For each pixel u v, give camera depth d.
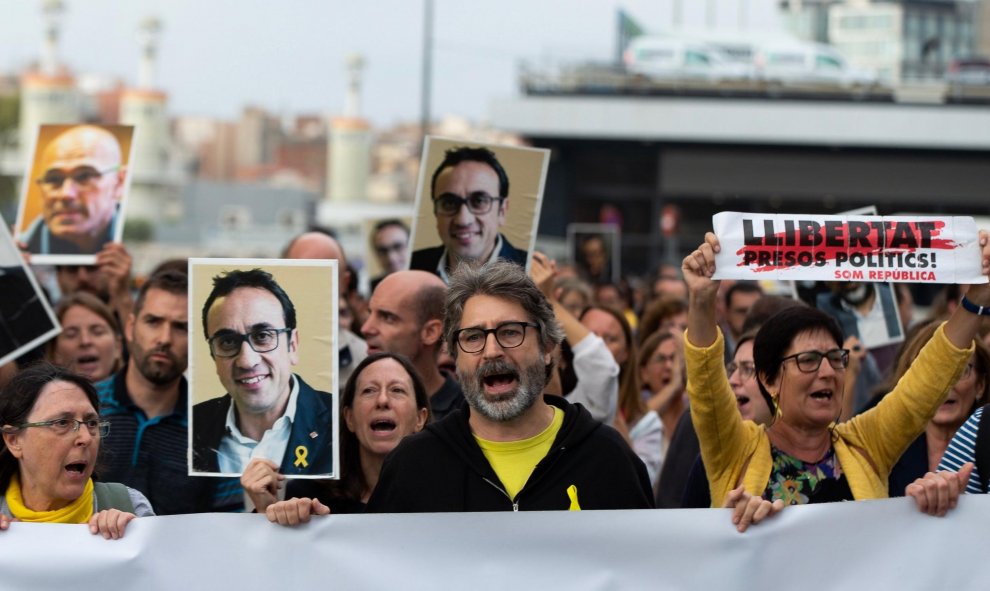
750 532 7.64
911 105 58.66
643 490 8.01
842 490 7.86
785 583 7.63
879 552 7.61
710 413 7.68
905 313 16.05
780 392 7.94
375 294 10.85
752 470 7.84
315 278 8.43
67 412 7.87
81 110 151.62
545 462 7.70
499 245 11.82
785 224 7.52
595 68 61.31
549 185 61.69
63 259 13.65
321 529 7.76
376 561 7.73
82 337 12.20
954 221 7.52
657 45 62.34
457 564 7.70
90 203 13.69
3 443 8.05
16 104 174.00
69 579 7.78
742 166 61.75
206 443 8.37
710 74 61.31
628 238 62.47
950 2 88.19
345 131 161.50
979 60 64.25
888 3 86.62
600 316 12.28
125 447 9.95
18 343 10.73
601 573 7.67
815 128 58.75
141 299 10.16
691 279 7.52
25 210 13.73
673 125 58.91
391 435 9.05
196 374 8.40
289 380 8.39
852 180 61.75
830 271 7.53
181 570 7.79
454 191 11.79
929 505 7.57
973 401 9.21
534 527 7.66
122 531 7.79
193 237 121.88
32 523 7.81
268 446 8.36
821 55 62.47
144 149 136.88
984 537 7.57
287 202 163.38
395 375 9.12
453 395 10.84
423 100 64.75
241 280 8.42
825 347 7.86
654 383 13.65
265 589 7.76
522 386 7.52
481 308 7.52
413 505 7.77
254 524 7.79
